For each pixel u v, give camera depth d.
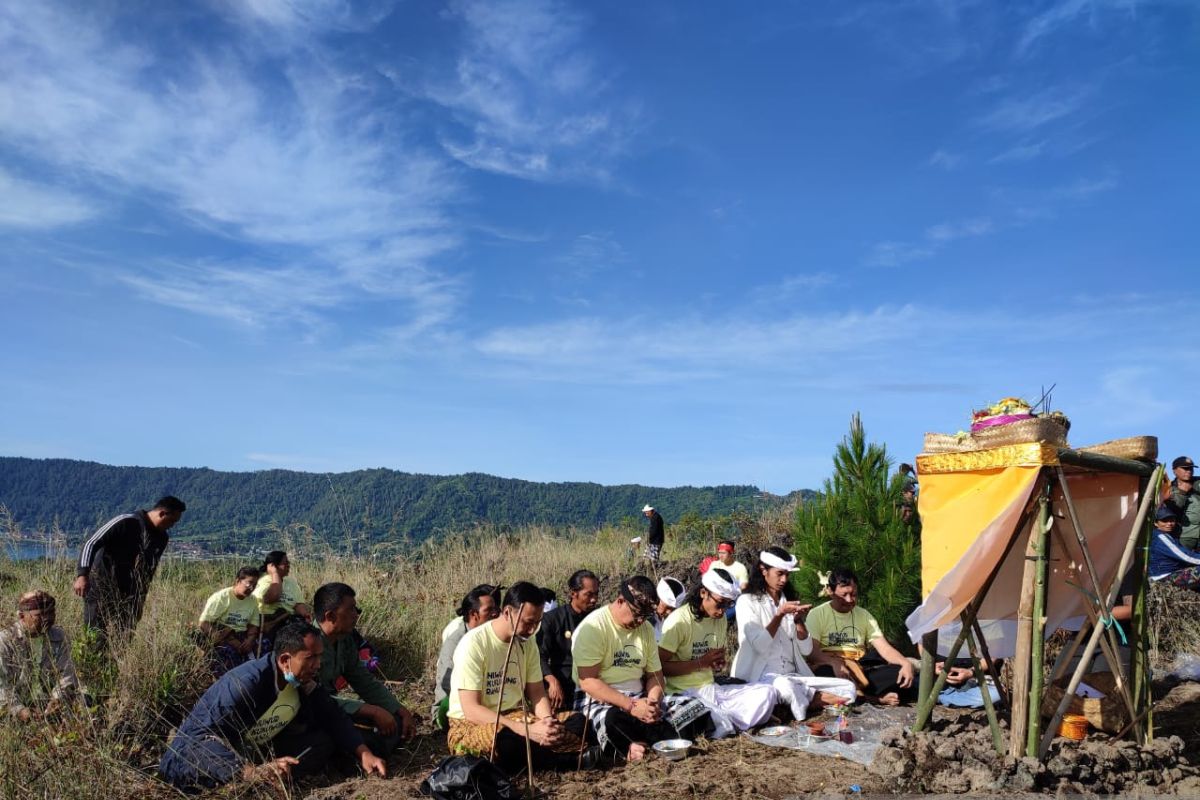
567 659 7.06
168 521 8.38
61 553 9.35
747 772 5.74
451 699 6.11
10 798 5.02
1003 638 6.84
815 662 7.94
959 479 5.96
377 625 9.77
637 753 6.11
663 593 7.40
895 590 8.99
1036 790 5.23
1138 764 5.50
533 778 5.75
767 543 15.24
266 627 8.86
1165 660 9.05
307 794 5.38
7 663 5.98
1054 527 5.70
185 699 7.01
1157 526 10.01
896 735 5.57
